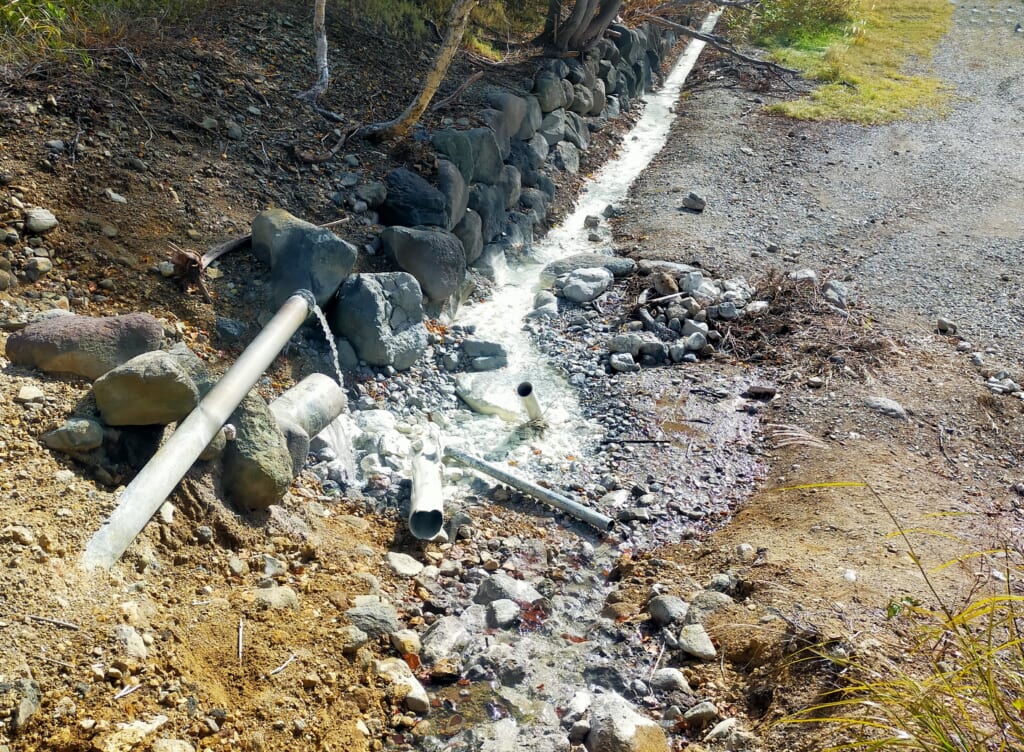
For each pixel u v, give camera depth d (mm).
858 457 5902
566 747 3676
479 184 9211
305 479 5160
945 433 6316
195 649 3598
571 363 7312
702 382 7074
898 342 7680
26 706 3020
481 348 7184
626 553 5141
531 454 6090
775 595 4418
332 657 3865
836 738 3420
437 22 12305
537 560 4996
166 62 8055
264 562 4258
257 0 10180
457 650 4172
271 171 7660
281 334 5188
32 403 4312
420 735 3709
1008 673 3223
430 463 5371
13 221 5930
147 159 6988
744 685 3998
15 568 3426
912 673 3682
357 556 4645
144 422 4266
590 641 4375
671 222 10414
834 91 15922
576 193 11367
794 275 8875
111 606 3514
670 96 16078
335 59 9789
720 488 5820
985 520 5215
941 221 10766
